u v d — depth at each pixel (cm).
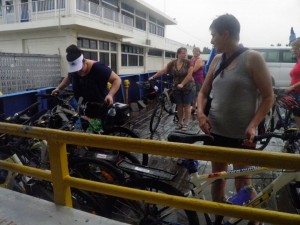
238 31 174
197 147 123
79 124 269
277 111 415
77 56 274
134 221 208
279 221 121
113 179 223
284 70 861
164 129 505
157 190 197
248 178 195
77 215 167
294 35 755
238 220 189
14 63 832
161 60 2527
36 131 165
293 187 202
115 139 141
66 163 170
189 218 189
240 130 183
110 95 286
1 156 237
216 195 203
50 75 1020
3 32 1314
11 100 396
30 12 1282
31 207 177
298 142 202
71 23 1133
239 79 174
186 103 481
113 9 1595
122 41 1683
